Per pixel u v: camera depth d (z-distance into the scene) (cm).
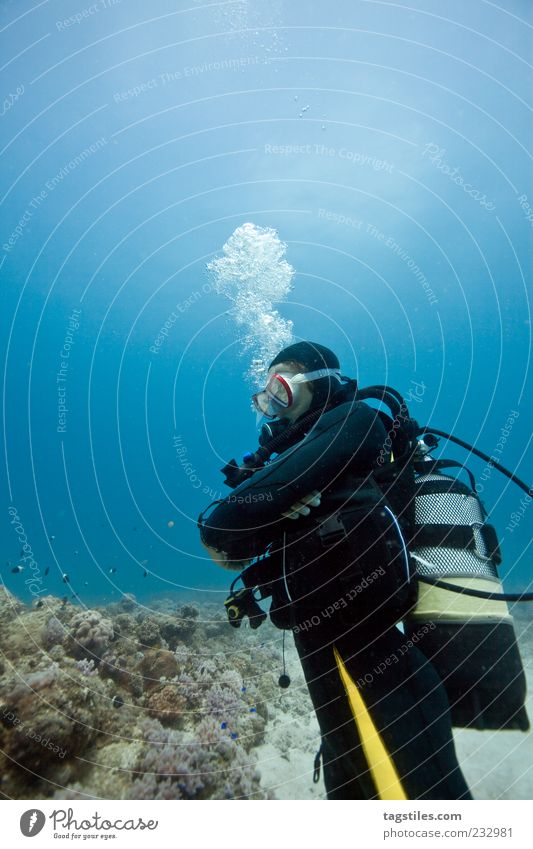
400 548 160
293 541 167
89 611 375
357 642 163
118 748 244
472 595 172
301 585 163
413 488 196
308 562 161
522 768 279
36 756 215
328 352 214
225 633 528
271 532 175
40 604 391
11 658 316
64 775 219
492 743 308
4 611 381
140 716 283
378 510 161
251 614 182
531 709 336
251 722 320
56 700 238
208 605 820
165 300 2183
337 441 164
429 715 146
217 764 250
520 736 309
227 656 434
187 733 277
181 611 524
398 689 151
